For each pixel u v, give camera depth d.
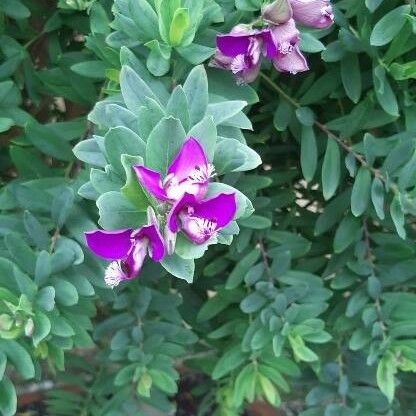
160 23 0.20
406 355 0.29
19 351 0.24
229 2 0.23
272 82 0.28
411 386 0.36
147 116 0.19
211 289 0.35
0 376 0.23
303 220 0.33
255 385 0.33
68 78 0.28
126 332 0.32
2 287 0.23
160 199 0.17
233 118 0.22
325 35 0.26
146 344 0.32
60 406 0.38
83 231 0.24
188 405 0.47
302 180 0.34
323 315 0.34
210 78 0.23
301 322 0.30
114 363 0.35
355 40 0.25
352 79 0.26
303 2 0.21
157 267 0.30
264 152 0.32
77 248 0.24
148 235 0.18
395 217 0.26
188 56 0.21
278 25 0.21
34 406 0.47
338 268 0.31
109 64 0.26
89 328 0.26
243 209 0.18
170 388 0.32
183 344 0.34
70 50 0.31
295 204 0.33
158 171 0.18
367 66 0.28
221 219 0.17
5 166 0.32
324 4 0.21
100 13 0.25
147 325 0.32
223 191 0.18
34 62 0.33
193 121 0.20
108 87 0.26
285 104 0.28
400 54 0.25
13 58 0.28
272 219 0.32
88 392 0.38
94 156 0.21
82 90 0.28
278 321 0.30
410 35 0.25
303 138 0.28
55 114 0.35
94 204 0.25
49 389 0.43
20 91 0.31
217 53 0.22
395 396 0.36
